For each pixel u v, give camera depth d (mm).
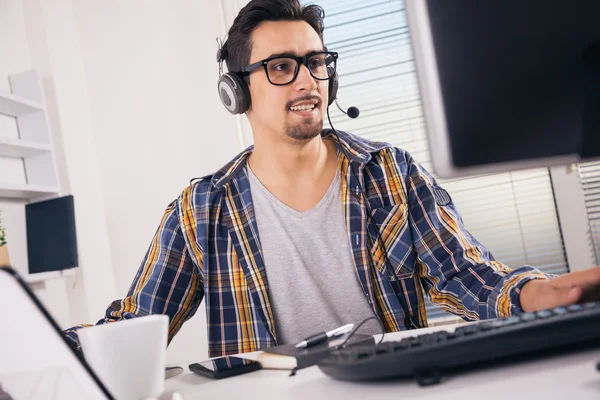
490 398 511
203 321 2842
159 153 2963
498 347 594
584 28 621
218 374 833
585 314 611
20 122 2645
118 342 650
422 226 1437
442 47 642
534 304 895
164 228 1532
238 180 1579
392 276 1436
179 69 2963
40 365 577
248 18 1551
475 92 641
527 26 630
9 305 564
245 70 1551
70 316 2719
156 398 664
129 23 3008
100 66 3018
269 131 1545
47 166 2623
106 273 2900
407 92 2953
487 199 2832
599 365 498
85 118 2979
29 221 2518
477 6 634
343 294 1475
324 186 1564
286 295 1468
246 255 1486
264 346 1413
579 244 2707
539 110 634
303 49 1520
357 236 1468
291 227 1520
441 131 649
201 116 2941
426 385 584
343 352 658
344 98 3012
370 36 2984
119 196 2982
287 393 654
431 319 2855
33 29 2820
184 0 2965
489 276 1177
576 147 633
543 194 2777
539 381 541
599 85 621
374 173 1521
